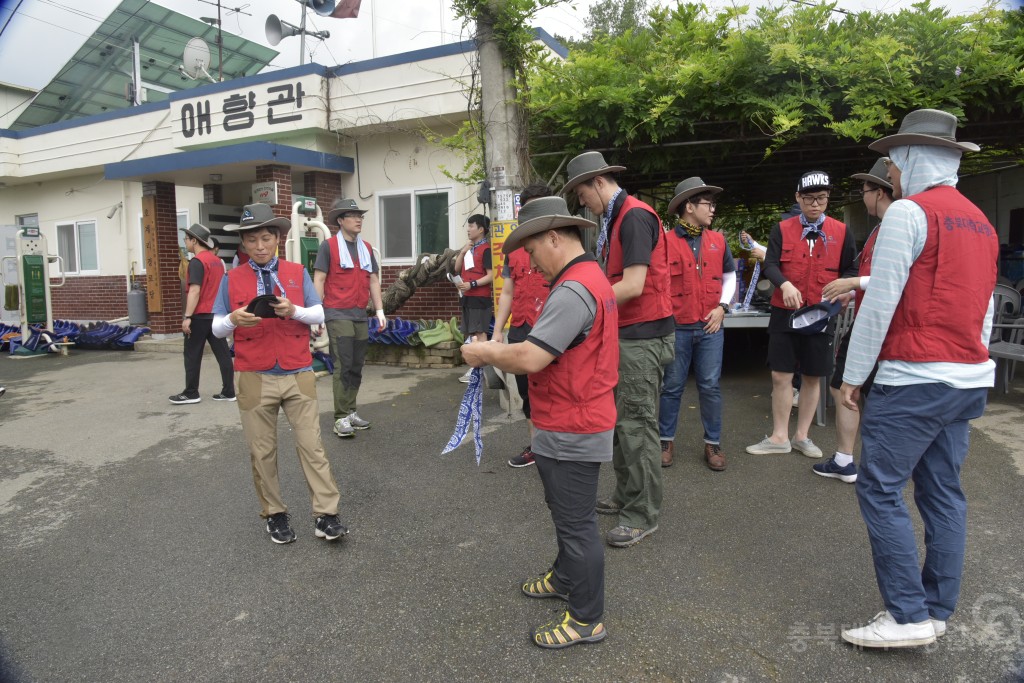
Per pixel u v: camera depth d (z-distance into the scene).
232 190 12.52
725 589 3.04
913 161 2.55
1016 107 5.77
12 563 3.50
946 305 2.38
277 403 3.54
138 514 4.11
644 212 3.31
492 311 7.00
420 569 3.32
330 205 10.84
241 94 10.99
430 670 2.53
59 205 14.25
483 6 5.67
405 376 8.28
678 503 4.02
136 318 12.40
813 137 6.31
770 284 4.71
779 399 4.80
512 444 5.32
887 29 5.84
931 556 2.59
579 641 2.64
